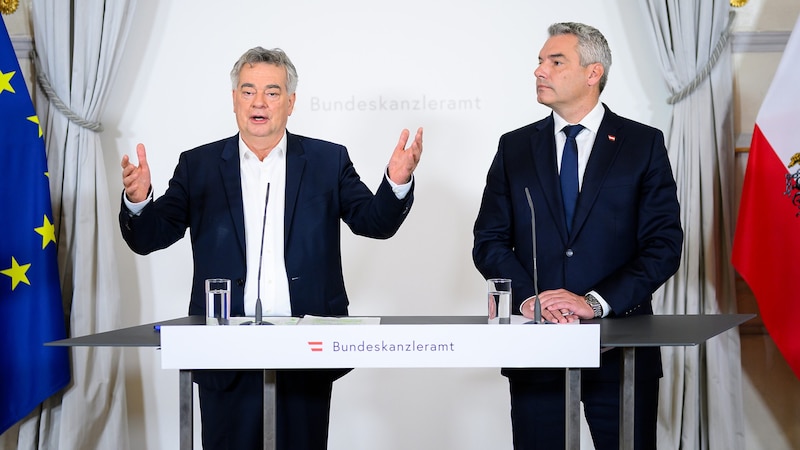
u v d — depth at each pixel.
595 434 3.80
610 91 5.62
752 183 4.98
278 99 3.79
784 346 4.85
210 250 3.85
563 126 3.92
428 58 5.63
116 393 5.42
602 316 3.57
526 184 3.88
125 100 5.66
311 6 5.64
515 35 5.61
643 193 3.83
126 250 5.70
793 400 5.56
